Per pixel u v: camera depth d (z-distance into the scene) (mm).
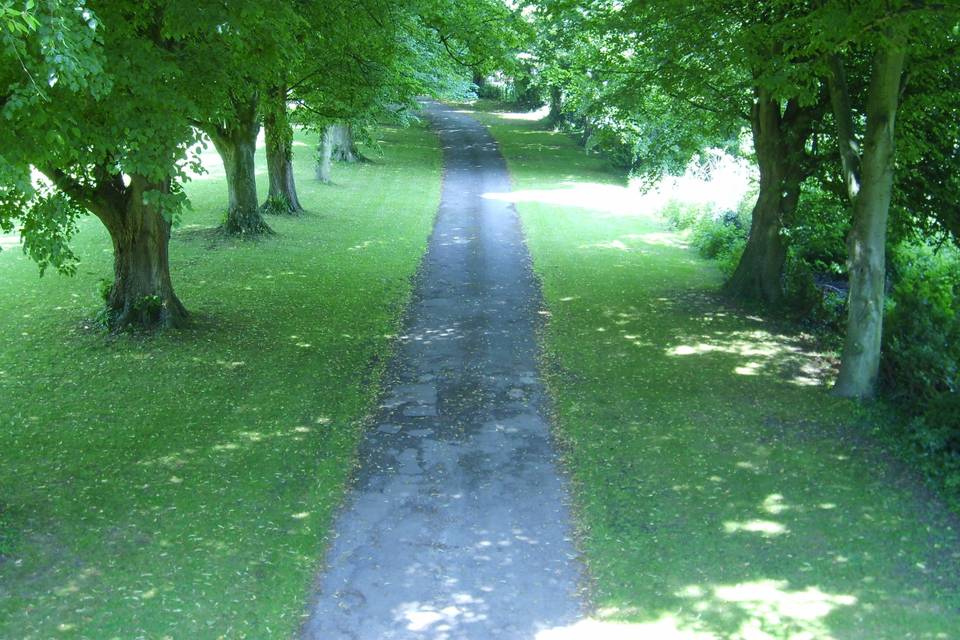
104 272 21906
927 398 13125
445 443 12789
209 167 40656
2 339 16500
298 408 13875
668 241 28422
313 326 18234
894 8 11484
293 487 11242
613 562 9555
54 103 10727
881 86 13398
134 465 11555
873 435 12805
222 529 10039
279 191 29938
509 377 15586
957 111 15859
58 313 18250
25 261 22812
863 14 11711
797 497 10930
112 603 8359
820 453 12227
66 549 9305
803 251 20938
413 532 10242
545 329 18500
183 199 12148
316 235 27203
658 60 19016
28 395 13859
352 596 8883
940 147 16469
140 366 15375
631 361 16406
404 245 26406
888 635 8000
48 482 10914
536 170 43375
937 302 14891
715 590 8891
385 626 8367
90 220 28859
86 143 11523
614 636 8156
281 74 22688
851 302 14375
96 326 17281
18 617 7984
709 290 21797
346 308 19656
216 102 13961
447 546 9945
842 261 22594
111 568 9000
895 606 8492
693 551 9703
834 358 16641
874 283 14102
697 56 18391
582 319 19234
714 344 17469
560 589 9078
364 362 16219
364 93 25703
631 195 37531
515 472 11883
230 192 26359
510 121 62250
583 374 15711
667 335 18062
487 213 32031
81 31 9148
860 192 14016
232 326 17891
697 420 13508
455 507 10883
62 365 15281
